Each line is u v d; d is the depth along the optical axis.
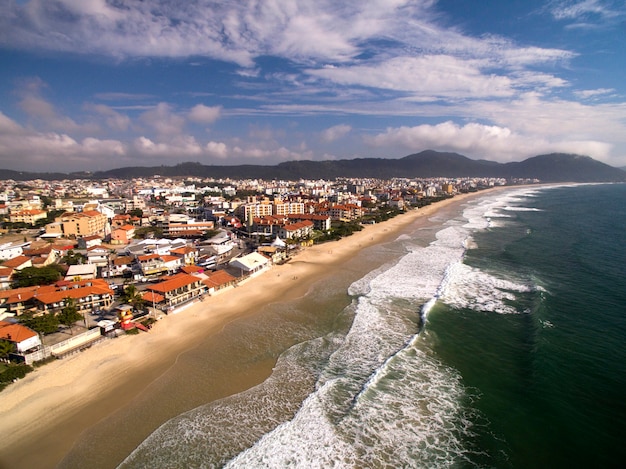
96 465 26.72
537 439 28.41
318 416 31.41
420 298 57.34
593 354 39.41
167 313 51.44
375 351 41.94
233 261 73.19
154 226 132.25
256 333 46.66
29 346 39.09
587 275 66.81
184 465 26.73
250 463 26.80
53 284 59.00
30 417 31.33
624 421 29.81
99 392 34.88
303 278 69.69
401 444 28.47
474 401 33.09
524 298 56.50
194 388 35.47
